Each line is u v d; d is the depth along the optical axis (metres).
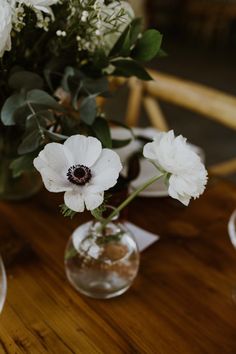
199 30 4.25
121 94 2.19
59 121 0.54
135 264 0.52
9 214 0.67
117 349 0.46
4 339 0.46
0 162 0.65
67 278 0.55
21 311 0.50
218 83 3.02
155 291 0.54
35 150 0.51
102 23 0.49
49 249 0.60
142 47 0.52
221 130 2.34
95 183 0.38
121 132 0.87
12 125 0.57
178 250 0.61
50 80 0.56
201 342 0.47
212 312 0.51
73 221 0.66
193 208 0.71
